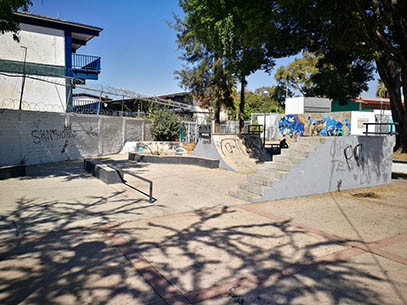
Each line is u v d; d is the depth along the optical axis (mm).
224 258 3977
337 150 8383
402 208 6602
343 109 38750
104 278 3400
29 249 4176
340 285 3291
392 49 9719
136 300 2977
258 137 14453
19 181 8984
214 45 11203
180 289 3191
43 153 13367
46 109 18953
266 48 11969
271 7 9523
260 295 3092
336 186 8422
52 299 2967
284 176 7445
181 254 4082
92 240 4547
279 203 7016
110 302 2932
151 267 3684
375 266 3766
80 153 15484
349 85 17281
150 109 21234
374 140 9289
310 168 7859
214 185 8961
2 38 17844
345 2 9148
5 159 11445
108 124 17234
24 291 3104
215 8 10227
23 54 18469
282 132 32500
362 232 5031
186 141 22469
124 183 9031
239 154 12922
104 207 6359
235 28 10023
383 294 3102
